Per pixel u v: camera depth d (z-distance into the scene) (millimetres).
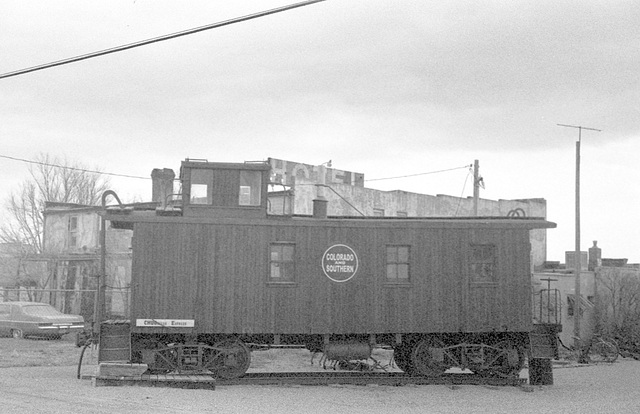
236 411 13578
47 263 40844
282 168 40844
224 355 18516
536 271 45562
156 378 16844
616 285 41281
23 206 57969
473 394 17281
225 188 19031
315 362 25266
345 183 44656
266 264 18625
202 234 18484
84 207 43938
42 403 13664
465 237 19391
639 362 33562
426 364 19328
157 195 31766
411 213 45688
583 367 29094
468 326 19141
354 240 19031
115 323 18312
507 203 52000
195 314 18219
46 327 30625
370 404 15328
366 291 18922
